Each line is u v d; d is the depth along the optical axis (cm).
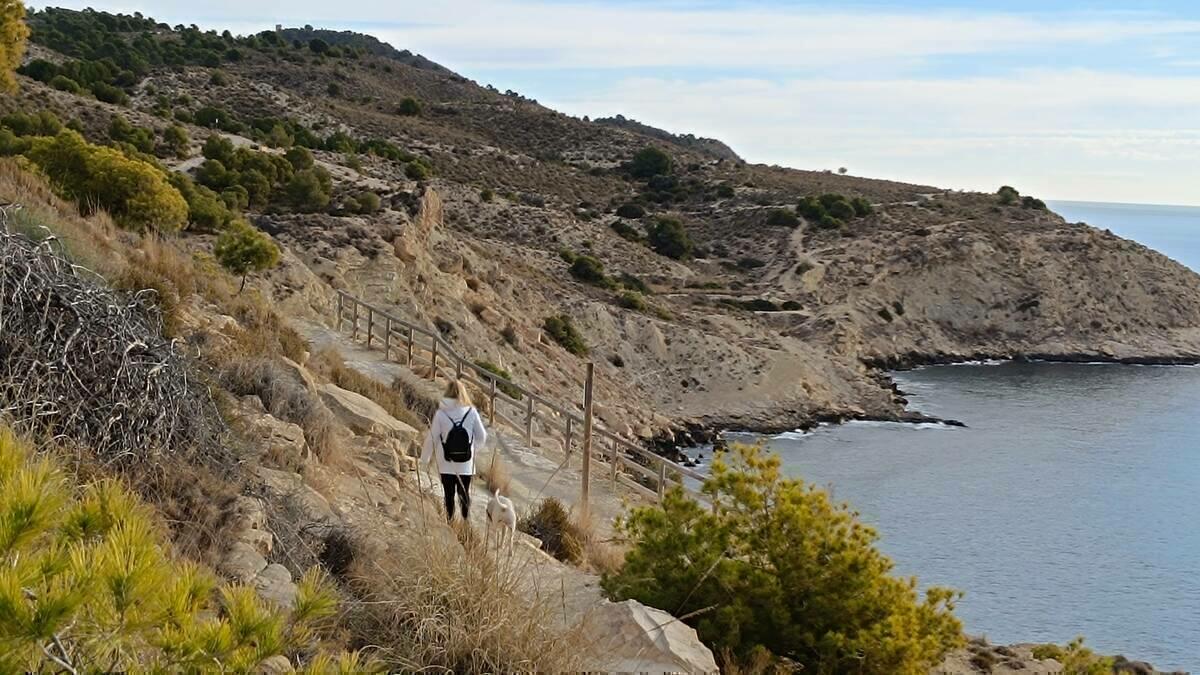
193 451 764
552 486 1593
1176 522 3941
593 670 646
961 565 3331
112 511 358
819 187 11712
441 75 16000
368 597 659
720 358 6531
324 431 1171
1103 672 1166
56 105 6044
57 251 960
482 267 5638
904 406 6644
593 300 6700
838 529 929
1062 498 4297
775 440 5691
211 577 403
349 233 4522
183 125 6994
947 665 1139
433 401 2000
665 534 940
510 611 640
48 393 649
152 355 739
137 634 343
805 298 8706
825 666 845
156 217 2827
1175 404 6900
